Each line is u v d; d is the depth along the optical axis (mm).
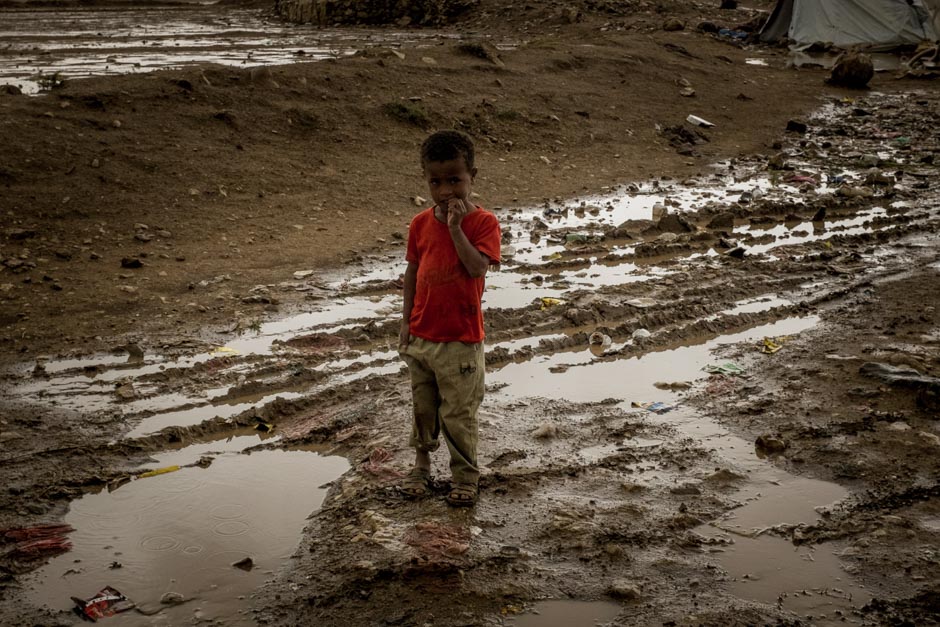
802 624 3047
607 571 3385
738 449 4414
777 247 8297
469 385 3758
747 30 26656
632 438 4555
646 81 16594
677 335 6074
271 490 4066
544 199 10078
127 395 4949
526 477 4109
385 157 10789
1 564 3430
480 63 14992
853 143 14078
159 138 9875
